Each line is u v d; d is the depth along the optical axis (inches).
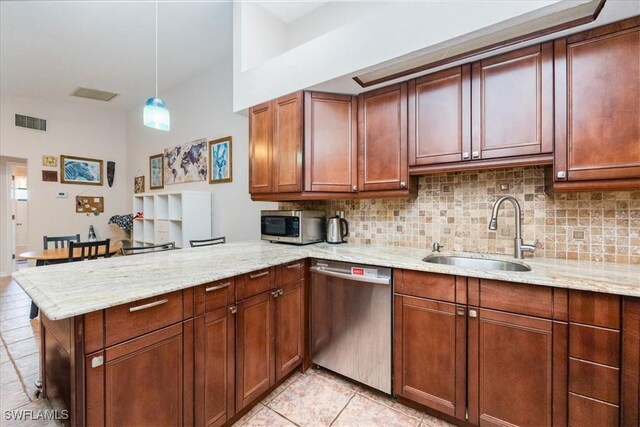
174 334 49.6
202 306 54.0
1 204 188.5
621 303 45.9
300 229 94.1
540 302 51.8
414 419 64.5
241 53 98.2
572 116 57.1
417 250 84.1
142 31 119.3
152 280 51.4
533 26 56.9
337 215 102.8
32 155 183.8
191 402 52.1
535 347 52.3
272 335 70.6
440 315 61.8
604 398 47.0
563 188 58.4
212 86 150.4
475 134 67.2
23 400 68.5
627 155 52.6
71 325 38.8
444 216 83.7
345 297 76.0
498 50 62.9
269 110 92.6
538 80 60.1
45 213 188.2
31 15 107.8
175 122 173.9
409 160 77.1
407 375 66.4
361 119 86.0
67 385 40.4
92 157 206.4
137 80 165.5
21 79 160.6
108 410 41.3
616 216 62.7
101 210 209.6
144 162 201.2
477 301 57.7
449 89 70.6
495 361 56.1
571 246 67.2
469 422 59.2
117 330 42.3
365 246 92.7
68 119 197.0
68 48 131.1
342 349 76.7
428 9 63.9
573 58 56.9
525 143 61.6
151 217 163.3
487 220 77.5
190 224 140.0
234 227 140.2
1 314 123.8
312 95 85.6
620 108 53.1
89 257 112.7
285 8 102.5
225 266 63.1
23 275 54.7
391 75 76.2
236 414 62.6
